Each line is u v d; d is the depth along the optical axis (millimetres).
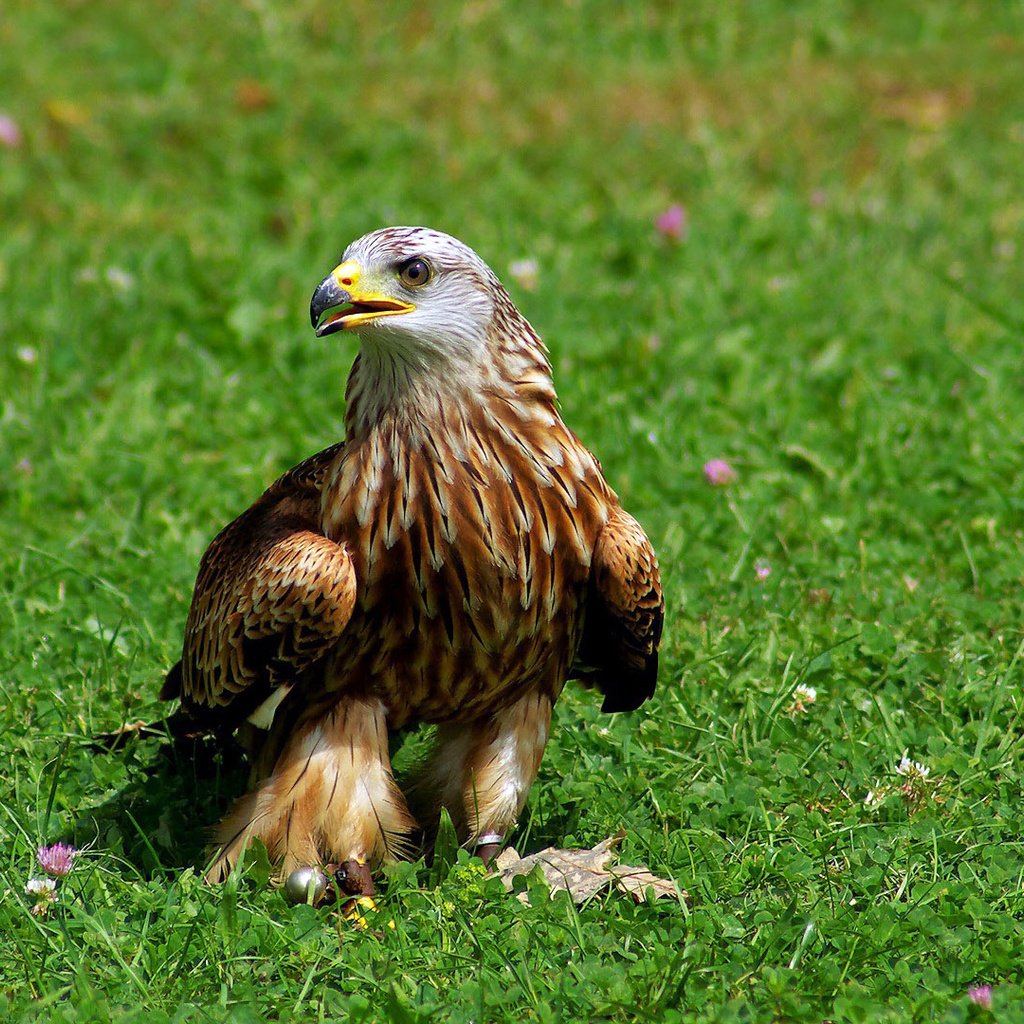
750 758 9562
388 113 21688
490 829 8766
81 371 15078
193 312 16031
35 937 7793
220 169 20203
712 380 14992
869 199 19594
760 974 7395
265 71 22578
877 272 17469
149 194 19531
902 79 22781
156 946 7664
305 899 8273
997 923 7723
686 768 9445
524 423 8156
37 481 13195
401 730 9242
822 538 12180
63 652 10742
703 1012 7062
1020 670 10281
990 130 21375
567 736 9930
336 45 23688
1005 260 17750
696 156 20781
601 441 13680
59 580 11719
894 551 11883
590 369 15219
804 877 8188
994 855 8352
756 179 20500
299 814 8383
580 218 18906
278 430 14141
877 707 9930
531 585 8180
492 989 7273
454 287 7977
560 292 16734
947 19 24688
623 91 22469
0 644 10844
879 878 8141
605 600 8594
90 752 9695
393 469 8047
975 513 12375
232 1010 7121
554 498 8195
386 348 7977
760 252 18234
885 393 14617
